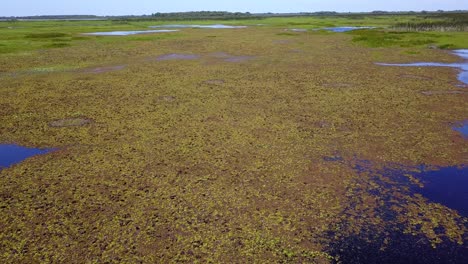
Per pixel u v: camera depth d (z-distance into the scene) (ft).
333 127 64.13
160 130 63.21
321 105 76.84
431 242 34.78
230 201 41.55
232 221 37.99
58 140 59.52
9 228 37.01
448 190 43.86
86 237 35.63
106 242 34.91
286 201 41.63
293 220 38.19
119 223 37.65
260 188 44.32
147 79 102.99
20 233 36.27
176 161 51.37
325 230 36.65
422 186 44.80
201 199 41.91
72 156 53.47
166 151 54.65
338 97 82.84
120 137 60.34
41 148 56.70
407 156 52.80
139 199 41.93
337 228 36.94
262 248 34.12
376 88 90.84
